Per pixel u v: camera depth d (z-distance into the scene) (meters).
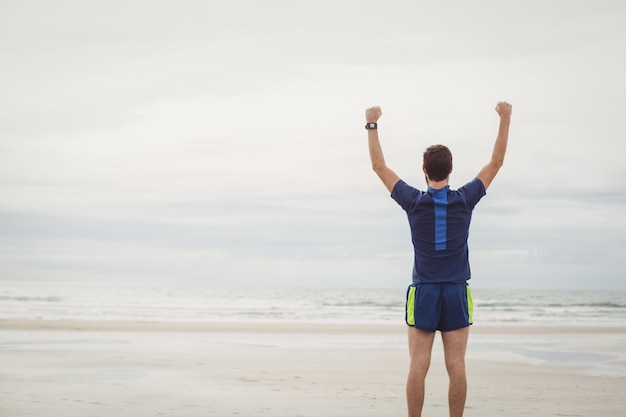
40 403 5.70
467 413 5.52
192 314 28.66
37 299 45.56
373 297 64.19
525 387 7.04
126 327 15.57
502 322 24.67
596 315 31.59
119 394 6.27
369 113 4.02
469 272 3.87
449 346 3.81
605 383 7.38
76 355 9.58
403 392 6.65
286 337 13.73
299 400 6.10
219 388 6.77
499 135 3.92
